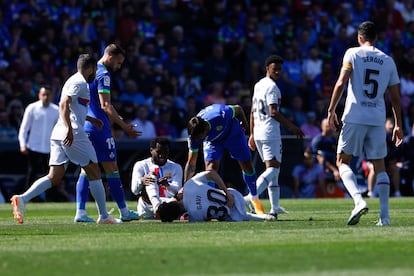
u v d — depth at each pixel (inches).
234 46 3558.1
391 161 2955.2
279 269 861.2
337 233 1216.2
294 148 2878.9
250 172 1733.5
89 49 3159.5
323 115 3353.8
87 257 967.6
